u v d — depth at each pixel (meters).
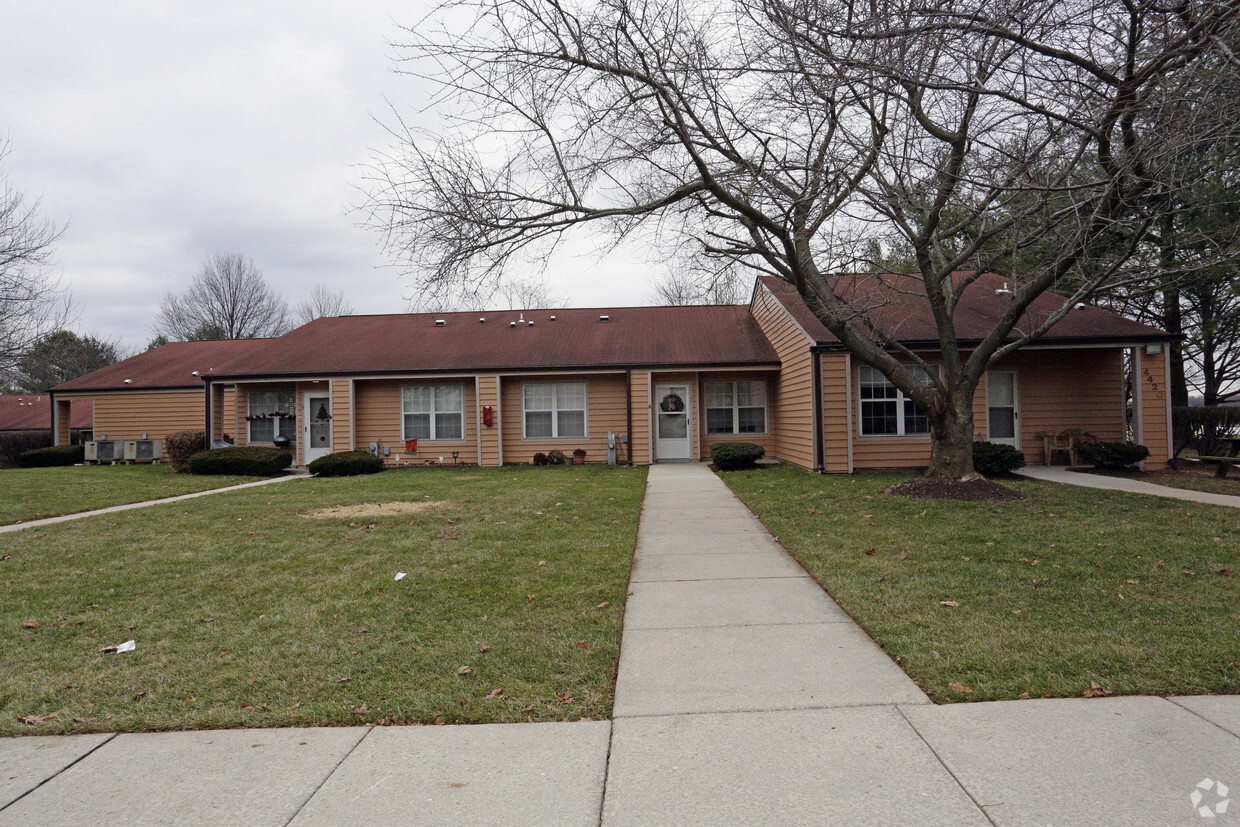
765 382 18.77
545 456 18.33
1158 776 2.95
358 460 16.86
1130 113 7.14
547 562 6.96
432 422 18.95
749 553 7.42
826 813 2.76
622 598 5.79
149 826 2.77
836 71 7.59
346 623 5.21
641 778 3.06
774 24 8.27
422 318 23.00
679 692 3.95
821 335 14.83
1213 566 6.15
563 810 2.83
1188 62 6.88
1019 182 7.98
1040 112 7.52
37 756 3.36
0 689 4.11
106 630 5.15
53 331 17.02
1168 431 14.32
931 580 5.98
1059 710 3.58
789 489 11.94
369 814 2.83
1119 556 6.58
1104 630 4.66
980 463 12.93
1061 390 15.51
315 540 8.21
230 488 14.27
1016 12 6.89
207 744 3.45
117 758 3.32
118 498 12.55
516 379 18.94
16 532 9.03
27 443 23.55
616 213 9.13
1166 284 9.84
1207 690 3.75
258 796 2.97
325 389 19.30
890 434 15.40
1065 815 2.70
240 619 5.36
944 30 7.01
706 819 2.74
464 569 6.71
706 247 9.98
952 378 10.61
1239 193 12.52
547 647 4.66
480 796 2.95
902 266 13.84
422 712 3.74
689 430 18.72
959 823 2.66
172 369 23.53
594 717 3.68
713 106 9.02
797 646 4.64
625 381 18.77
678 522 9.30
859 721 3.54
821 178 9.38
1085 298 9.28
